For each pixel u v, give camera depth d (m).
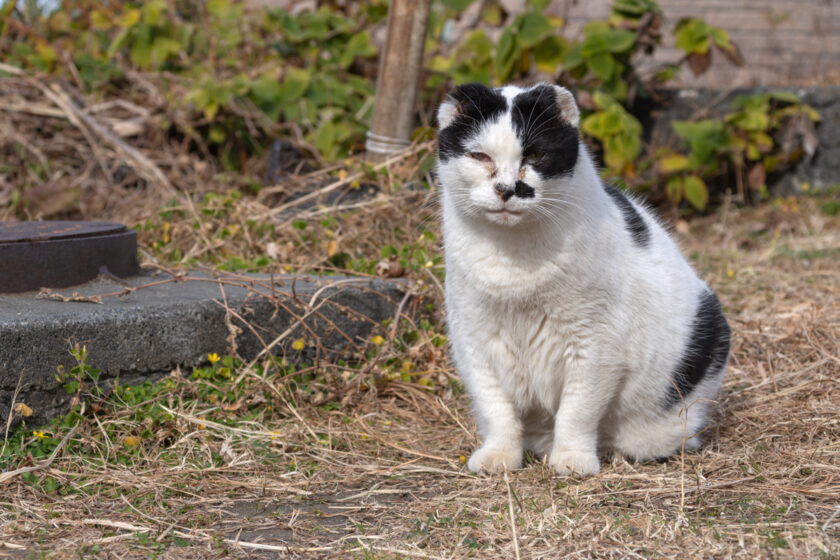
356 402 4.41
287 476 3.51
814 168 9.30
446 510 3.14
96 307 3.98
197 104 7.91
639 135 8.61
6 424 3.56
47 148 7.94
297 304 4.52
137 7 9.39
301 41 9.13
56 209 7.07
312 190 6.68
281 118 8.55
